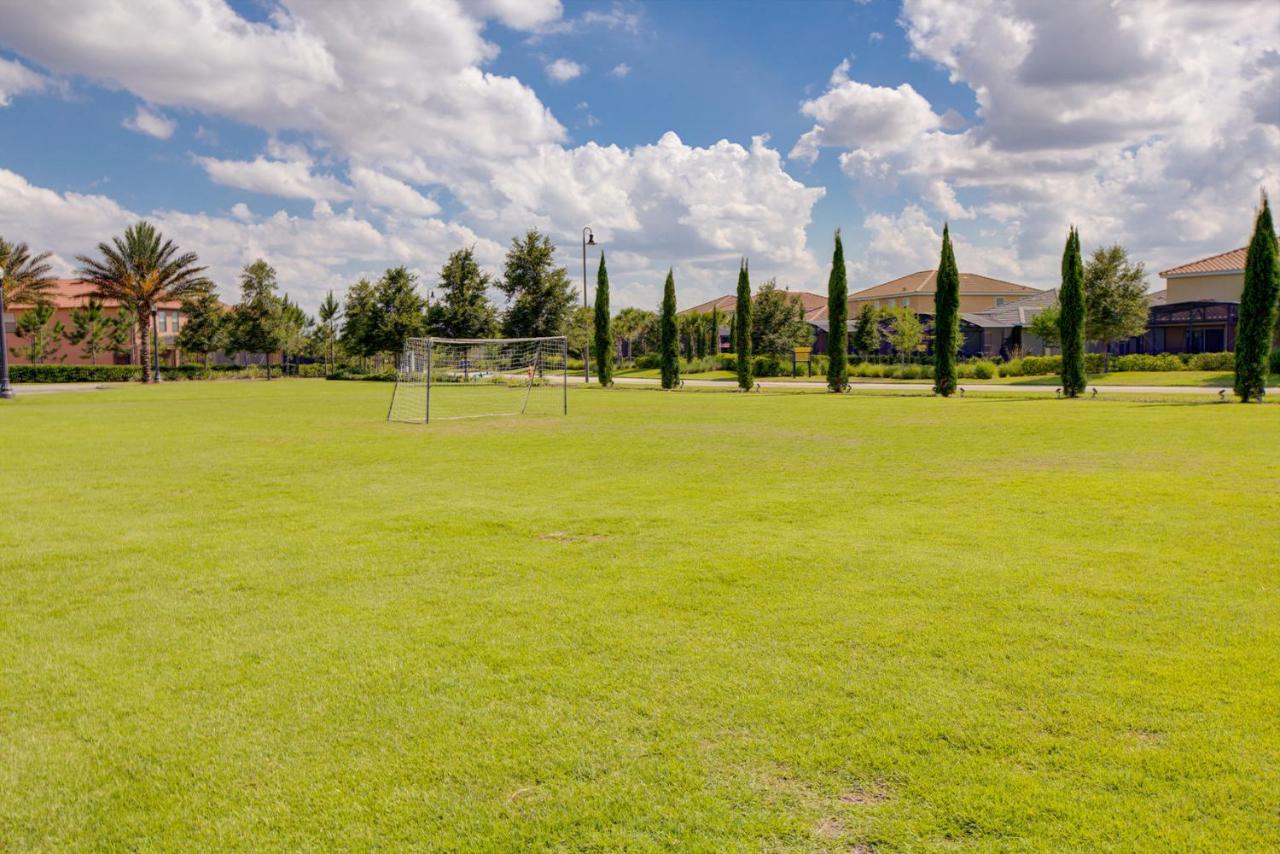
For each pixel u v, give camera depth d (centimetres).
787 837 276
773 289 6062
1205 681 393
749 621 490
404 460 1287
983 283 7819
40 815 299
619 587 566
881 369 4938
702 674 411
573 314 5325
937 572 590
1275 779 305
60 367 5378
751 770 319
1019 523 763
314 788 312
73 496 955
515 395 3509
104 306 6284
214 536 738
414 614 512
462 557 657
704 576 589
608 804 297
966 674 405
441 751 338
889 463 1205
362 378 5662
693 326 7488
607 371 4394
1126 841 270
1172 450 1292
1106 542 680
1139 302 4122
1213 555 630
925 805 293
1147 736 340
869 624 481
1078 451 1304
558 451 1402
